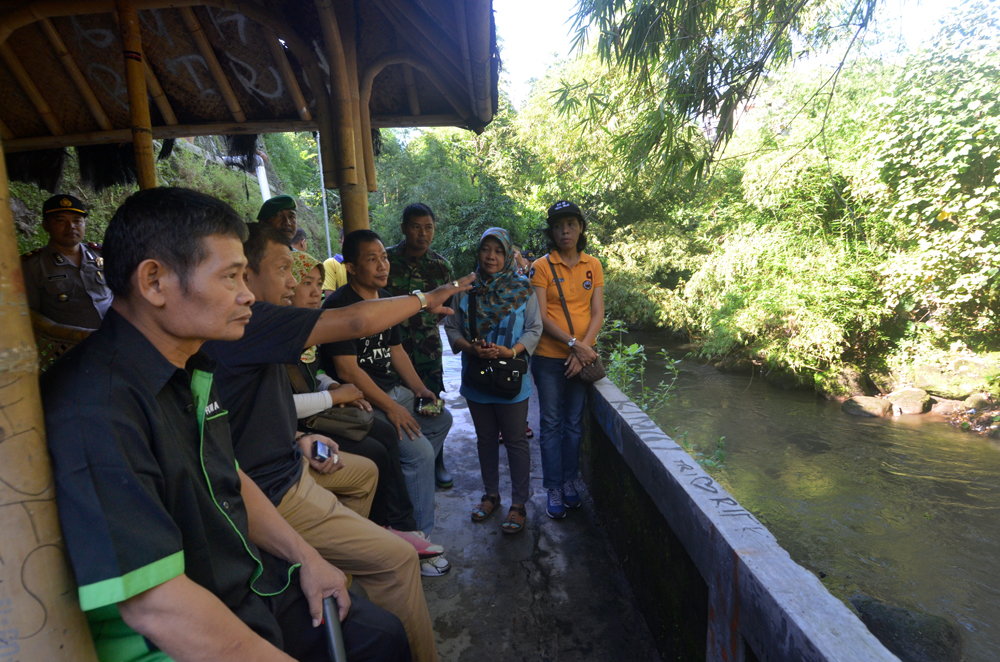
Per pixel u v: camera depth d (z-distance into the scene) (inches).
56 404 36.0
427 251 146.3
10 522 31.6
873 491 233.3
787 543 195.6
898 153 327.6
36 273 141.9
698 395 368.2
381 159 724.7
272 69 134.2
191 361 47.5
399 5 113.1
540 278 129.1
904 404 329.7
